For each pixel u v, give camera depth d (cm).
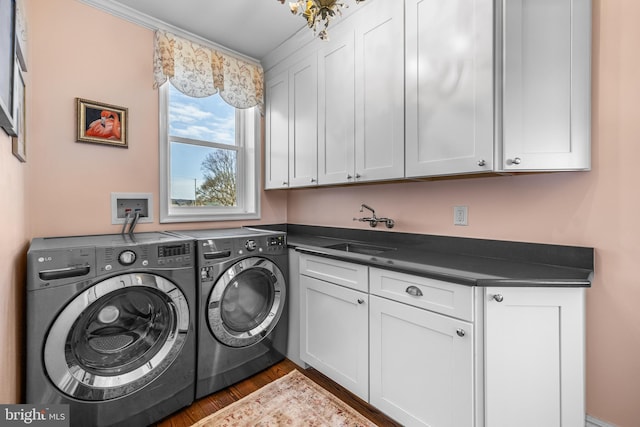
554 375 123
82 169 194
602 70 134
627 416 131
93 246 141
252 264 201
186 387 172
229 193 280
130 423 153
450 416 132
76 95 191
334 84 212
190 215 244
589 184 139
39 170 179
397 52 172
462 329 126
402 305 148
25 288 145
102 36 200
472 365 125
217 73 244
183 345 170
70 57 189
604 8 133
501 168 134
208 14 213
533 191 156
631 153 128
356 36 195
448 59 149
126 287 149
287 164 256
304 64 237
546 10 132
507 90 132
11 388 117
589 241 139
